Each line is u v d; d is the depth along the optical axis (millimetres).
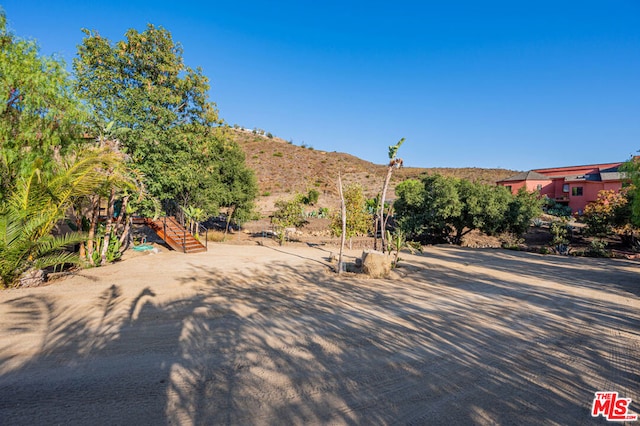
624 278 12344
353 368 4570
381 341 5617
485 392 4066
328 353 5047
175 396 3693
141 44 16625
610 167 42406
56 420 3189
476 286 10539
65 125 9602
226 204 25031
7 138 8453
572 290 10312
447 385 4203
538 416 3586
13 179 8922
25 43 8969
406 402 3768
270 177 59125
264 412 3457
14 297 7328
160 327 5859
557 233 23953
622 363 5078
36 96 8727
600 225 21734
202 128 19078
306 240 24359
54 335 5312
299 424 3275
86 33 15906
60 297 7457
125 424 3170
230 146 24750
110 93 15648
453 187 23234
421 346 5473
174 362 4531
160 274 10516
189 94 18469
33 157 8766
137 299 7543
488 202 22391
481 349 5445
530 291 10016
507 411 3666
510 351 5406
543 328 6645
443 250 20719
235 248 18578
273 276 11008
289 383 4086
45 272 9438
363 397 3834
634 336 6336
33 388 3748
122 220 15836
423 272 12797
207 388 3889
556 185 43812
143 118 15242
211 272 11219
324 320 6617
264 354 4918
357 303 8031
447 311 7602
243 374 4270
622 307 8445
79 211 11367
